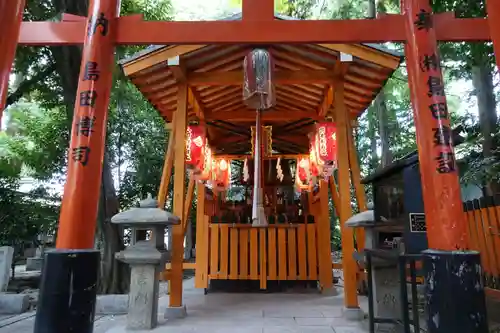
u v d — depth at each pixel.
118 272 7.33
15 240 9.48
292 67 5.80
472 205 5.67
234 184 10.98
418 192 3.50
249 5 3.57
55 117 11.40
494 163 5.46
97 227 7.49
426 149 3.05
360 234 5.38
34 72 9.00
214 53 5.32
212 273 6.47
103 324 4.78
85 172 3.04
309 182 7.67
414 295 3.07
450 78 9.45
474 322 2.51
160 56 4.95
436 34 3.38
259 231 6.58
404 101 14.16
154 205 4.50
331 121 6.10
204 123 6.75
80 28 3.53
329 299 5.89
